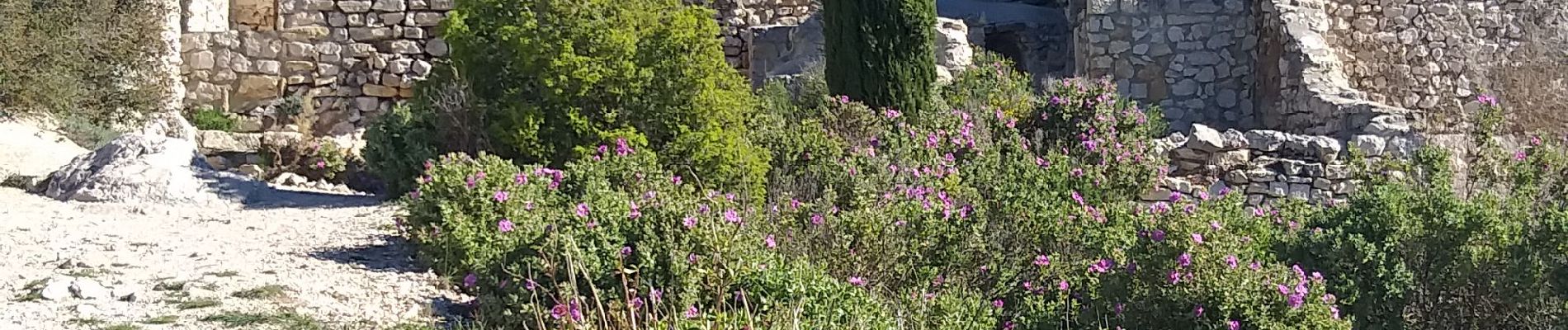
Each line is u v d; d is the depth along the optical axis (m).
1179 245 6.77
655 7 11.59
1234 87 18.33
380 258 8.34
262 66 16.89
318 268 7.78
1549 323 7.58
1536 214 8.69
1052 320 7.17
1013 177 10.33
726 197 8.31
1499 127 13.75
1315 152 13.38
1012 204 9.02
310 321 6.23
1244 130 18.16
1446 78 18.53
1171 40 18.38
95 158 11.70
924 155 11.16
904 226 7.98
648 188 9.14
